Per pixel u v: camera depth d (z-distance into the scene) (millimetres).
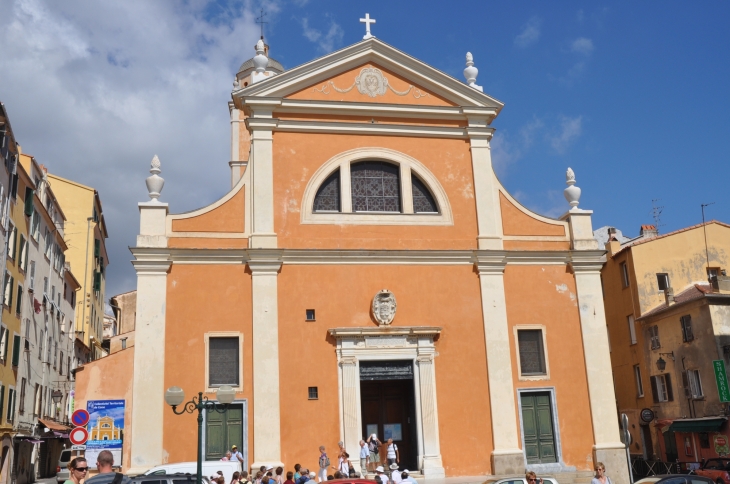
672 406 32250
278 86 24266
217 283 22422
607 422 23656
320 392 22172
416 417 22656
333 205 24219
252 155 23797
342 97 24875
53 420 39281
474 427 22891
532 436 23281
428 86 25578
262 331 22172
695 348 30844
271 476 19500
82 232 47719
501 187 25328
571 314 24531
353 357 22547
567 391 23797
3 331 28797
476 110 25516
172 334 21750
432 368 23000
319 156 24266
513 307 24172
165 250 22188
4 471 29484
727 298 30375
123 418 21172
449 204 24719
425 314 23500
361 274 23406
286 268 22969
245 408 21578
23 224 32125
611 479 23062
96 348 53188
